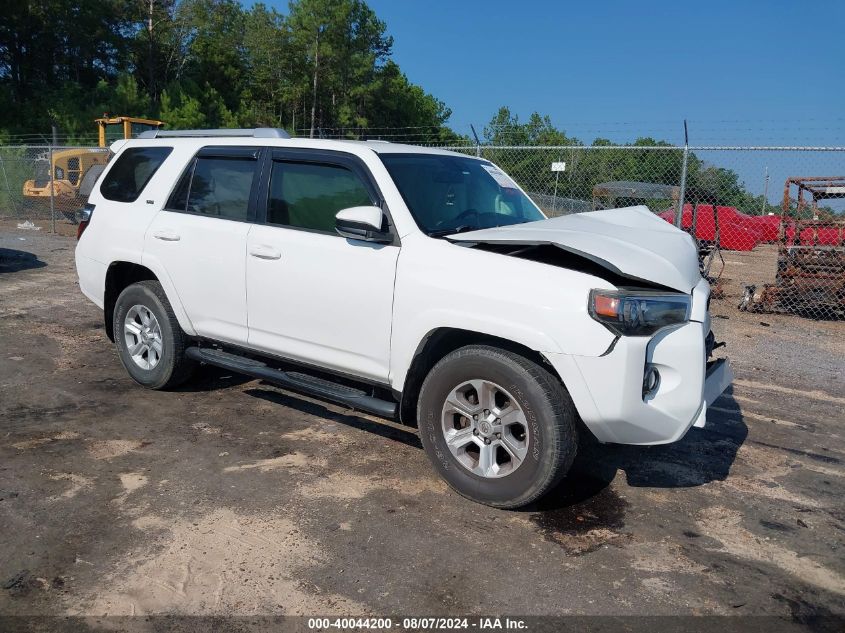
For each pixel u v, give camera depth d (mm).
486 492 3629
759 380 6391
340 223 3904
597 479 4109
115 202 5500
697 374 3496
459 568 3115
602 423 3361
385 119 58406
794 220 9562
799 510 3824
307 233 4312
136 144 5582
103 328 7355
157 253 5051
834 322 9242
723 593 3006
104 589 2877
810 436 4988
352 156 4254
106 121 18156
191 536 3303
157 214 5137
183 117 41812
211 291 4777
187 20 58062
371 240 3879
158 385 5266
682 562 3242
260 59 59000
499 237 3719
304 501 3691
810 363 7066
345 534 3369
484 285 3553
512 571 3105
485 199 4621
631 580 3074
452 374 3670
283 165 4547
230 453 4273
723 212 14867
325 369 4316
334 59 54531
